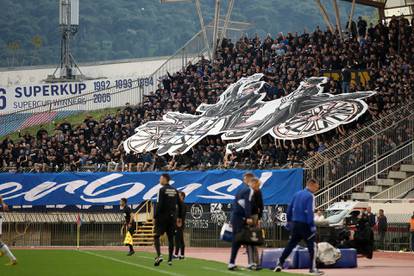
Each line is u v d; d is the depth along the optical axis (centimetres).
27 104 9744
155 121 7162
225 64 7744
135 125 7350
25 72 10862
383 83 6406
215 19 8288
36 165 6756
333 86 6606
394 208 5391
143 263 3572
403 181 5641
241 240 3134
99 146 7231
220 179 5741
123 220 5816
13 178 6184
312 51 7188
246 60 7544
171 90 7806
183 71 8081
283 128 6075
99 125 7494
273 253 3309
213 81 7488
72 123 9388
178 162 6406
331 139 6084
